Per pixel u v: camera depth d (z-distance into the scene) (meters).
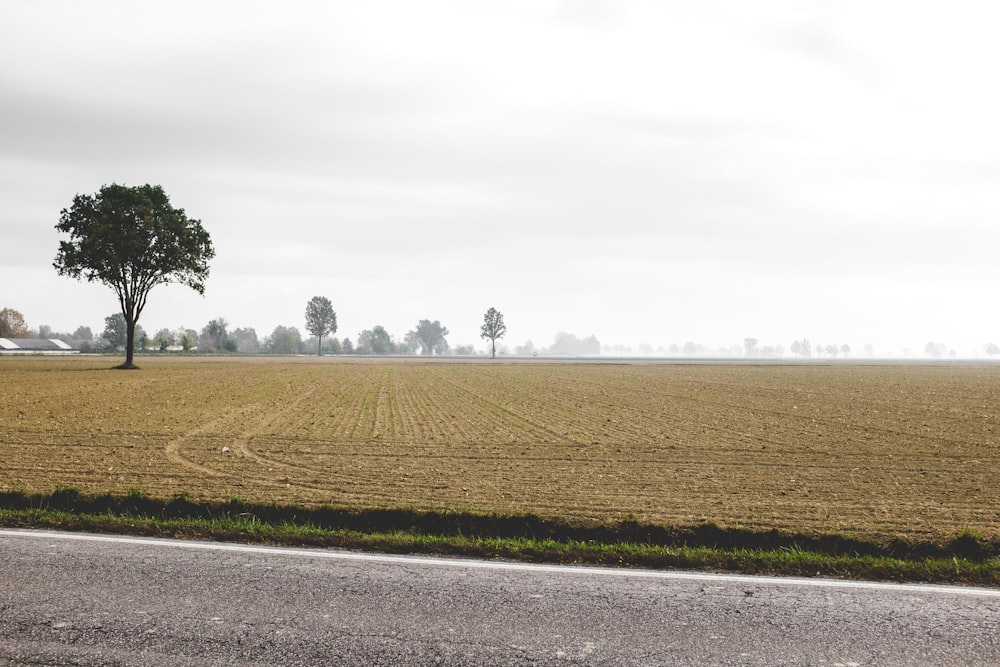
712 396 34.31
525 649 4.21
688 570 6.05
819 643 4.38
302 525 7.93
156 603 4.86
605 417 23.28
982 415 24.77
